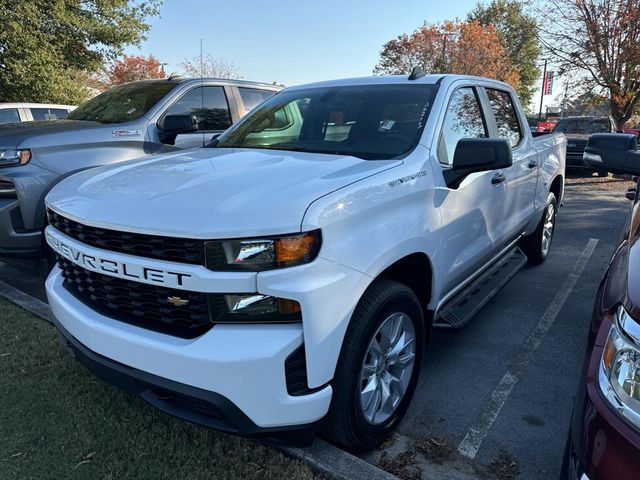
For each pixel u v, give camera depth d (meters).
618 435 1.43
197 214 2.02
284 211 1.98
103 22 14.77
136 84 6.23
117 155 4.93
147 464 2.43
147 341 2.09
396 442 2.69
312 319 2.00
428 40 39.47
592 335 1.84
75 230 2.44
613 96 14.74
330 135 3.23
